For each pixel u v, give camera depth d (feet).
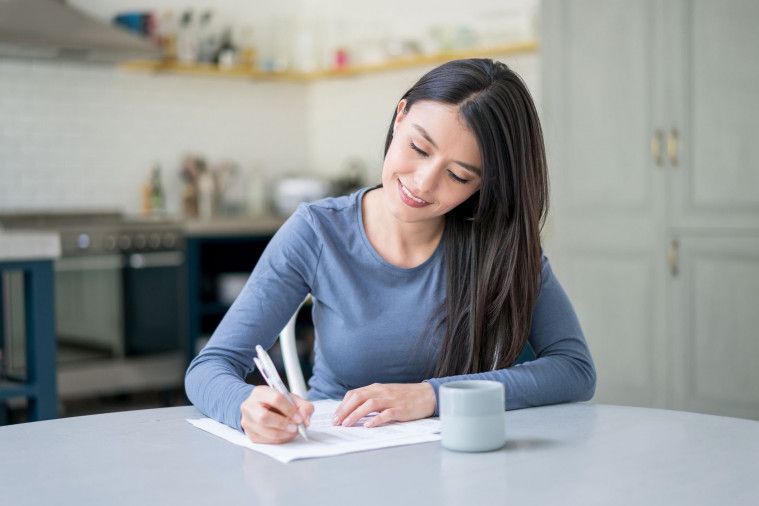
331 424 4.57
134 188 17.76
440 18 17.74
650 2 11.78
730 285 11.28
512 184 5.33
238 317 5.37
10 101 16.24
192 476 3.66
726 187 11.27
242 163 19.33
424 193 5.15
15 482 3.61
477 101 5.07
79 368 14.99
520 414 4.80
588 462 3.80
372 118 19.10
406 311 5.60
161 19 17.79
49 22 15.05
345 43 19.19
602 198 12.35
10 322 13.76
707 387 11.53
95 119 17.25
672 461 3.80
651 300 11.96
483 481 3.53
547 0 12.71
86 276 15.06
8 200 16.25
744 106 11.11
